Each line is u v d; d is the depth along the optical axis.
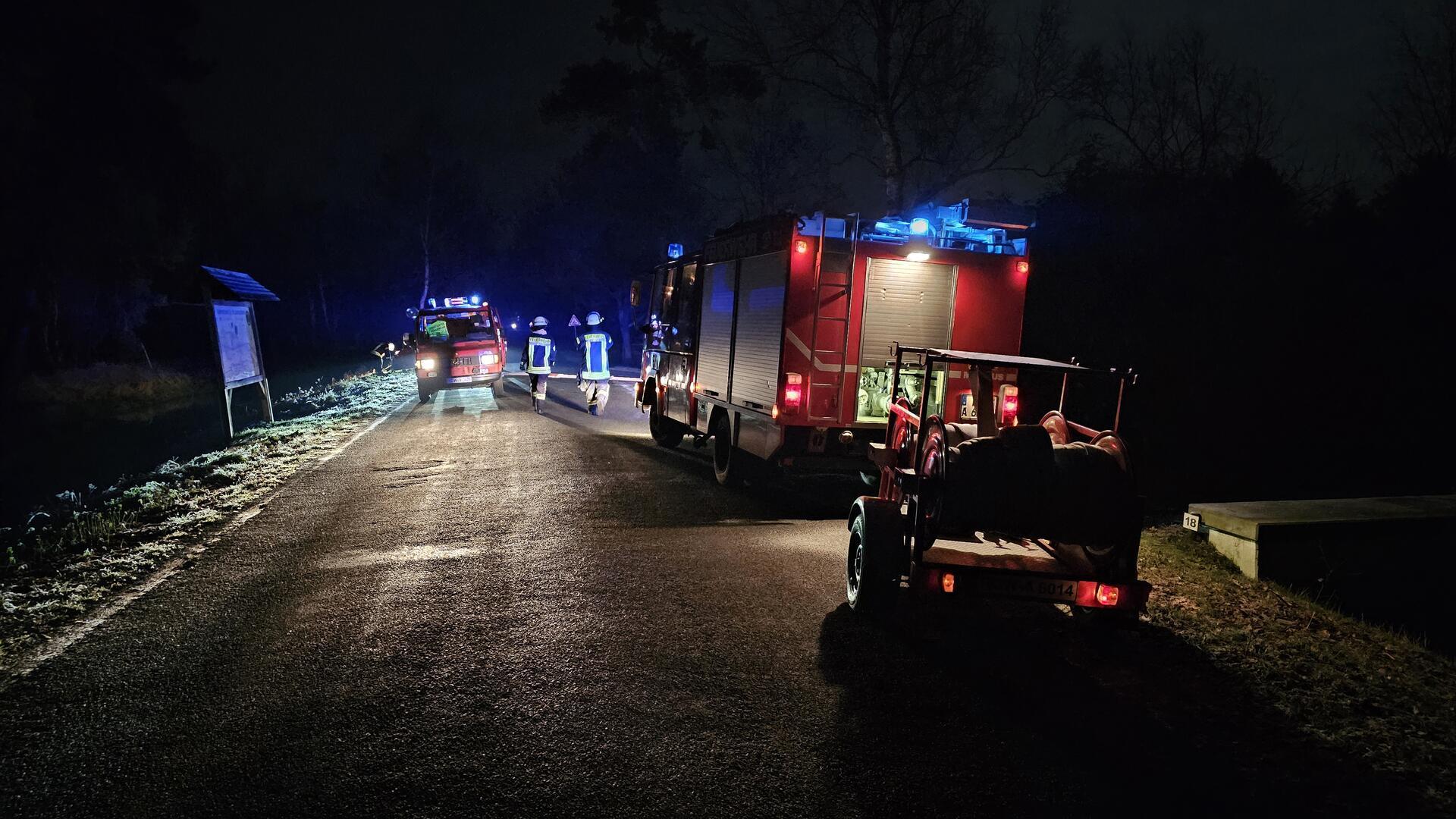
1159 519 8.82
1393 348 11.41
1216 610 5.89
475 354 20.95
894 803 3.44
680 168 39.91
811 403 8.67
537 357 18.38
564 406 19.91
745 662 4.88
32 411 24.75
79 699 4.45
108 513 9.34
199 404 28.31
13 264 25.75
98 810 3.41
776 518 8.73
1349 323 11.70
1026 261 9.10
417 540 7.73
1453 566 6.95
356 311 75.38
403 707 4.29
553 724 4.10
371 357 45.75
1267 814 3.43
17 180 24.23
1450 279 11.90
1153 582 6.46
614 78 22.97
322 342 63.00
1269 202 14.64
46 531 8.77
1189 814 3.41
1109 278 14.02
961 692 4.51
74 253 26.33
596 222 44.25
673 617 5.64
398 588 6.28
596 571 6.70
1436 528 7.02
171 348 41.41
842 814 3.36
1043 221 15.88
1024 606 6.01
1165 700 4.48
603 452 12.91
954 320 8.93
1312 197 14.84
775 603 5.96
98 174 25.36
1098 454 5.05
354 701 4.36
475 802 3.42
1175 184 15.83
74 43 24.59
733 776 3.63
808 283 8.59
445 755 3.81
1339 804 3.51
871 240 8.68
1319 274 12.55
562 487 10.20
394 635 5.29
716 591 6.21
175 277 31.52
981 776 3.66
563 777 3.61
